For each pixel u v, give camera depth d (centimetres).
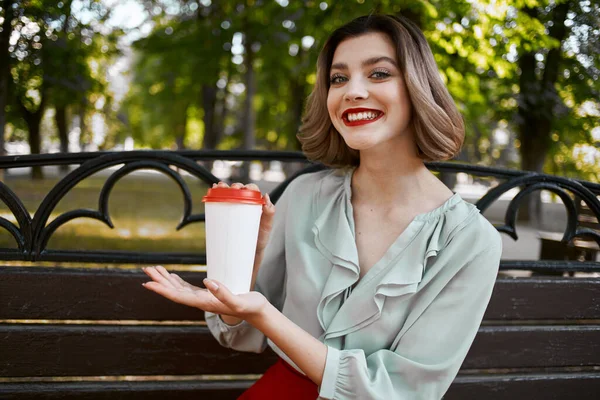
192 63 1181
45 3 727
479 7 604
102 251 177
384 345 127
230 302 107
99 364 174
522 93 866
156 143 3148
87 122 2369
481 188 1791
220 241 111
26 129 1362
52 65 931
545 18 696
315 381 120
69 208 888
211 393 180
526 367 190
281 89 1519
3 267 169
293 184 151
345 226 132
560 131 915
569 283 192
